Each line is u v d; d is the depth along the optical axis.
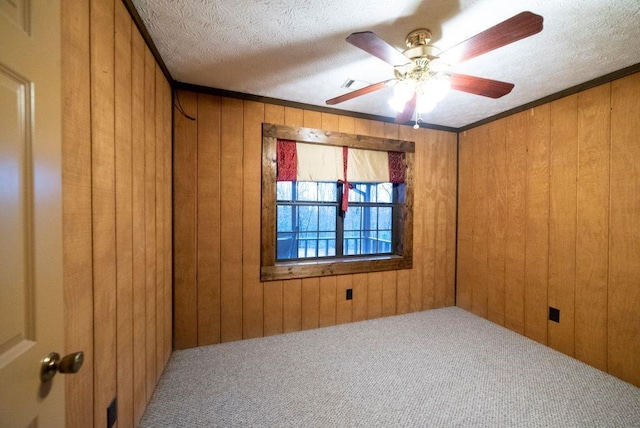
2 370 0.54
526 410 1.65
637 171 1.88
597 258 2.08
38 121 0.64
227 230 2.42
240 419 1.56
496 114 2.87
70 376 0.92
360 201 3.12
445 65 1.50
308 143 2.71
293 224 2.89
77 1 0.95
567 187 2.28
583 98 2.17
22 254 0.60
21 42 0.59
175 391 1.79
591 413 1.62
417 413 1.62
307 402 1.70
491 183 2.94
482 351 2.32
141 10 1.42
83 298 0.99
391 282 3.08
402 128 3.07
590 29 1.52
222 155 2.39
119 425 1.27
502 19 1.47
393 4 1.37
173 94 2.24
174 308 2.29
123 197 1.31
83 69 0.99
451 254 3.37
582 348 2.16
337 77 2.14
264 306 2.56
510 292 2.74
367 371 2.03
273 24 1.53
